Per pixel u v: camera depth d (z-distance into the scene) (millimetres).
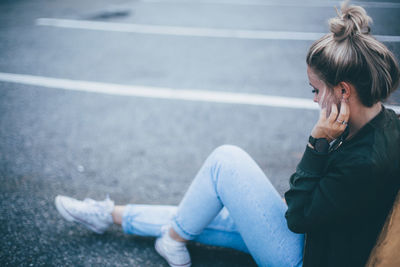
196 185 1465
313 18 6066
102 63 4613
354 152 969
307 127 3088
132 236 1958
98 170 2617
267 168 2590
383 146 949
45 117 3373
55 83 4086
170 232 1626
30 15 6938
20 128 3189
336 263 1104
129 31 5887
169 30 5871
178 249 1631
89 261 1811
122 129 3162
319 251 1143
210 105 3516
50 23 6398
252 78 4039
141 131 3125
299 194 1104
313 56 1011
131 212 1744
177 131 3111
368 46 931
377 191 955
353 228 1056
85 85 4020
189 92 3787
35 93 3861
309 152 1093
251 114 3328
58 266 1780
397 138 981
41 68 4500
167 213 1715
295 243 1270
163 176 2553
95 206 1792
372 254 1027
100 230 1865
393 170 945
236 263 1785
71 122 3283
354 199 974
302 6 6902
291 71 4180
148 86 3951
